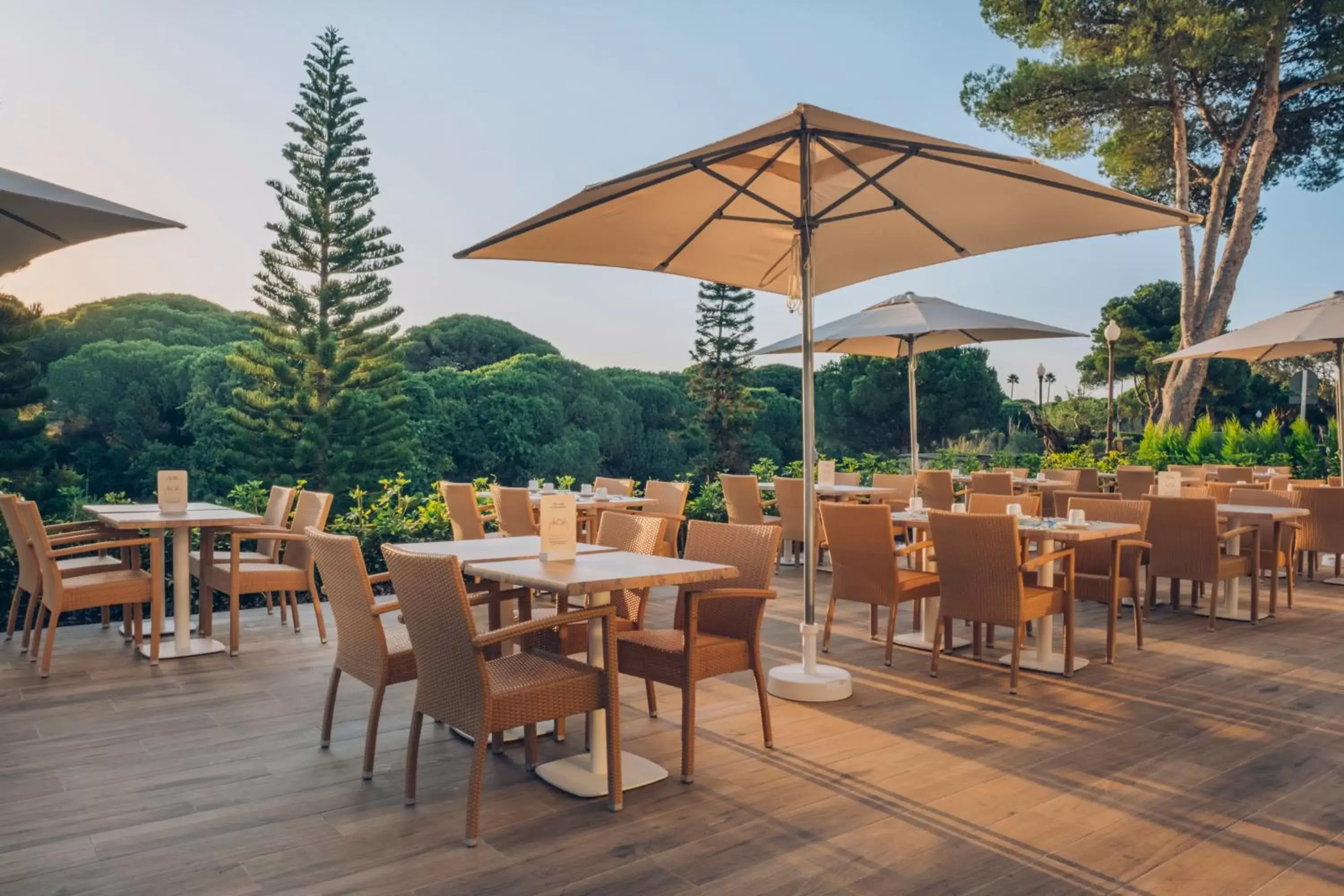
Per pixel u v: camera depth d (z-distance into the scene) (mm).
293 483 15945
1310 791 2982
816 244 5012
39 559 4473
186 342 24812
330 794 2934
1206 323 14203
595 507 6684
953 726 3668
